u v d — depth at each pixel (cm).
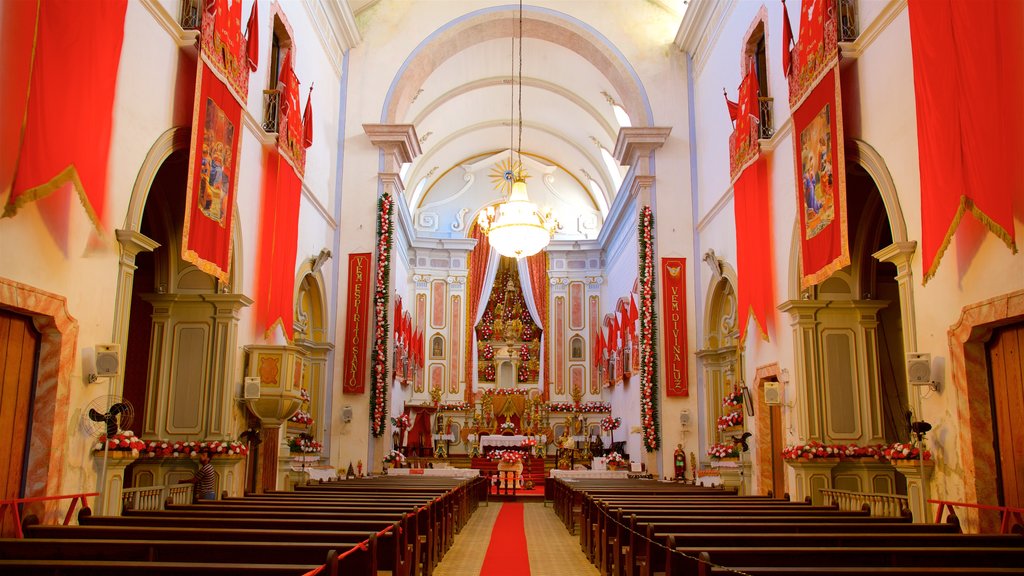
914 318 852
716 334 1697
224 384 1066
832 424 1106
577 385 2736
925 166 787
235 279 1141
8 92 617
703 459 1673
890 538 575
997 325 733
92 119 718
